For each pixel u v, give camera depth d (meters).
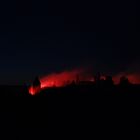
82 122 32.59
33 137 26.59
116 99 44.75
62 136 26.94
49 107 41.91
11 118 35.12
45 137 26.47
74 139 25.77
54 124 32.03
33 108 41.69
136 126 30.12
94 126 30.64
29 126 31.19
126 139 25.52
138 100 43.25
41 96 51.28
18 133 27.95
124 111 37.34
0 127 30.64
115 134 27.27
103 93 49.38
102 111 38.00
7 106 43.16
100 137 26.33
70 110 39.53
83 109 39.72
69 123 32.41
